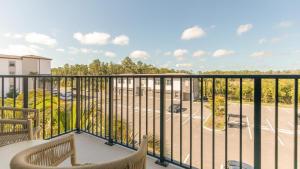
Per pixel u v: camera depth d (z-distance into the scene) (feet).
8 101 13.41
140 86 9.87
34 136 6.65
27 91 11.10
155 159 8.18
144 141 2.83
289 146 31.99
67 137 4.06
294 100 5.64
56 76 11.18
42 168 1.91
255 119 5.95
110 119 9.78
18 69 102.68
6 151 4.53
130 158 2.24
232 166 21.04
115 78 10.27
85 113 11.88
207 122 36.29
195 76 7.18
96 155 8.50
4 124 6.37
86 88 11.78
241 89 6.48
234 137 33.88
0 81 13.39
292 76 5.38
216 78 7.03
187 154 29.07
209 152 29.91
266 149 29.25
